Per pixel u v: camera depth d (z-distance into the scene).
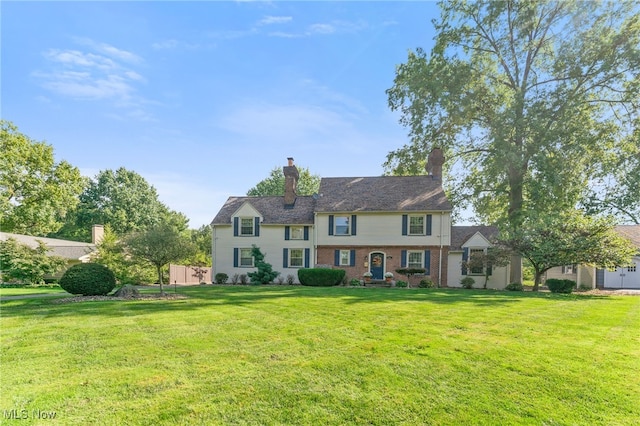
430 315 8.97
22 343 6.20
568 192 18.86
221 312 9.40
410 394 4.07
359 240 22.58
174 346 6.02
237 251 24.22
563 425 3.38
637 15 17.50
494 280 22.11
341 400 3.92
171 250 13.86
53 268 22.16
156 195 54.25
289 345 6.10
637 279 24.16
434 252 21.61
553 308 10.57
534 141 18.55
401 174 25.66
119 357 5.41
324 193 24.45
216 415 3.56
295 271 23.58
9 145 28.02
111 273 13.91
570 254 17.56
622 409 3.70
